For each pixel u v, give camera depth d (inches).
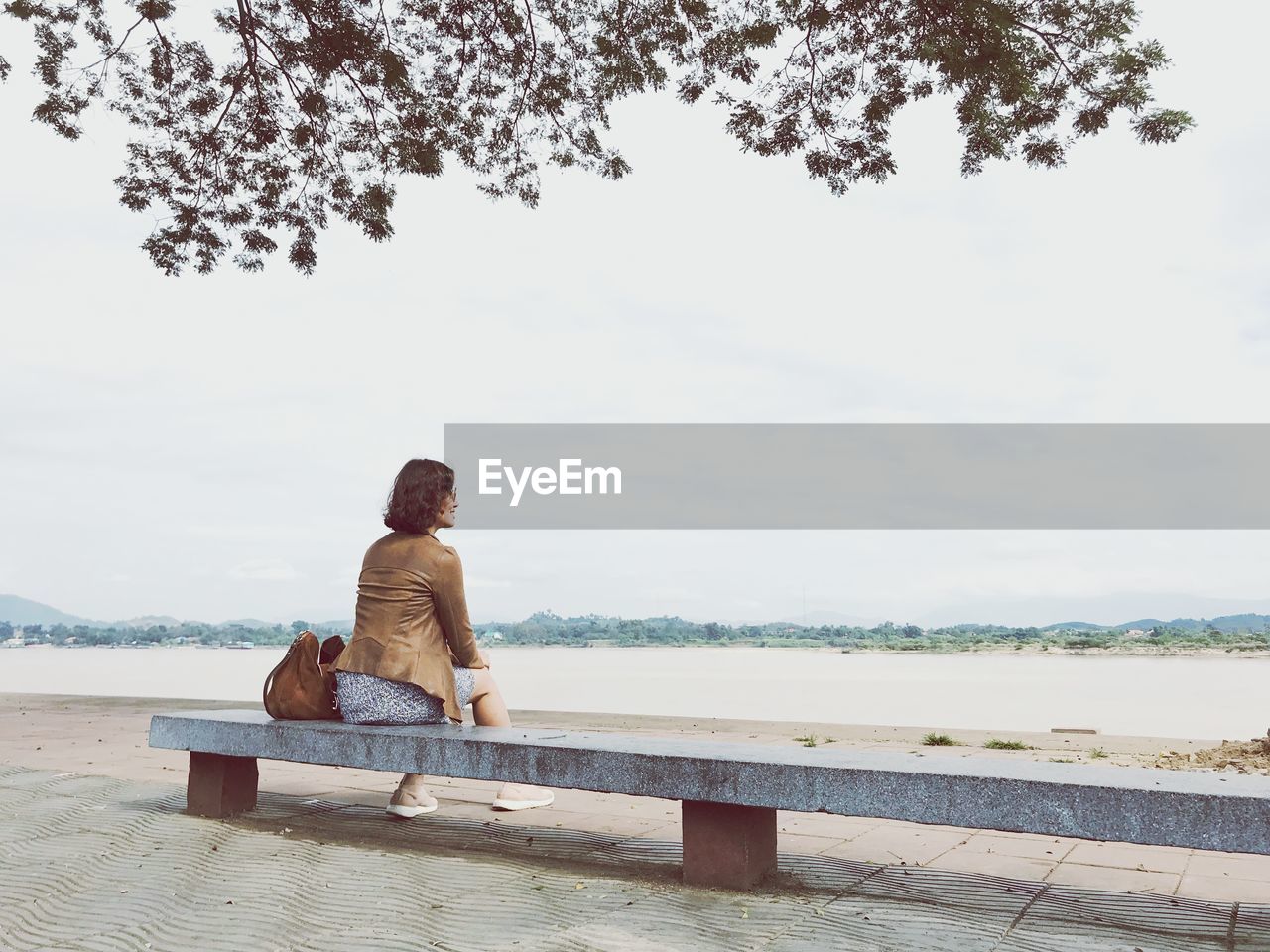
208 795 177.6
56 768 249.9
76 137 342.6
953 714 617.0
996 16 262.1
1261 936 109.3
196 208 364.2
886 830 179.0
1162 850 160.7
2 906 121.6
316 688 169.3
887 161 312.3
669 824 175.3
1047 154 290.2
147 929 112.7
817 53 300.4
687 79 323.6
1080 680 1328.7
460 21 326.6
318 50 326.6
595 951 102.3
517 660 3004.4
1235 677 1456.7
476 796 208.5
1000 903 123.0
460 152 360.8
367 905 120.7
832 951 102.7
